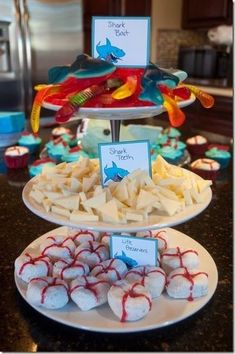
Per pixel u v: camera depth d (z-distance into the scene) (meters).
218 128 2.73
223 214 1.00
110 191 0.64
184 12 3.26
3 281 0.70
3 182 1.22
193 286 0.63
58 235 0.82
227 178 1.27
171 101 0.60
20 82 2.71
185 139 1.71
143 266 0.68
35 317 0.61
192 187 0.66
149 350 0.54
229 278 0.72
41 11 2.68
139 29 0.64
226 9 2.87
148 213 0.61
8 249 0.82
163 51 3.42
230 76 2.89
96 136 1.28
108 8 3.04
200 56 3.06
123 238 0.69
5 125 1.62
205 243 0.85
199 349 0.55
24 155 1.35
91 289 0.61
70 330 0.58
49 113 2.62
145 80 0.60
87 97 0.59
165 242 0.77
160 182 0.66
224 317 0.61
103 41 0.66
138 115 0.63
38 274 0.66
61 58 2.88
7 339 0.56
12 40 2.59
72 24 2.86
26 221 0.95
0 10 2.49
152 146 1.34
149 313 0.59
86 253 0.72
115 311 0.58
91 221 0.59
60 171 0.73
